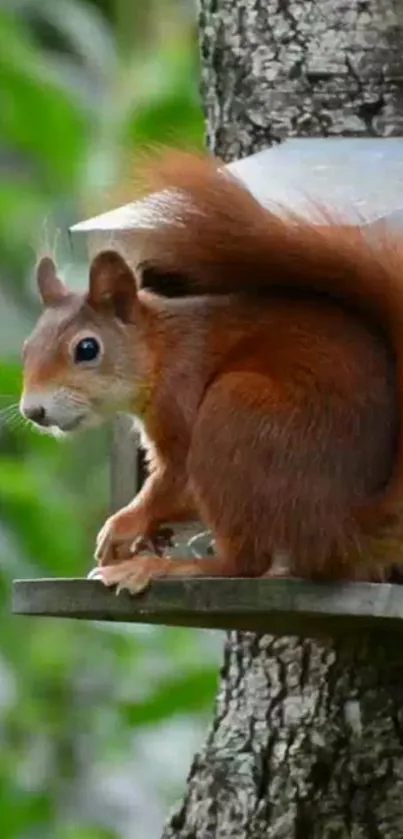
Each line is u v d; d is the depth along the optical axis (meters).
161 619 9.42
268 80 10.98
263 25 11.00
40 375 9.27
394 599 8.82
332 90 10.86
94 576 9.21
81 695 14.63
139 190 9.59
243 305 9.32
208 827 10.55
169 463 9.41
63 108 15.23
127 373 9.29
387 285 9.17
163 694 13.52
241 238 9.23
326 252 9.22
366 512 9.04
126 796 14.23
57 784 14.23
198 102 14.75
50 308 9.45
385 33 10.83
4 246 15.45
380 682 10.36
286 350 9.15
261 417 9.01
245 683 10.69
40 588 9.27
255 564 9.11
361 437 9.04
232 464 9.03
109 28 16.53
